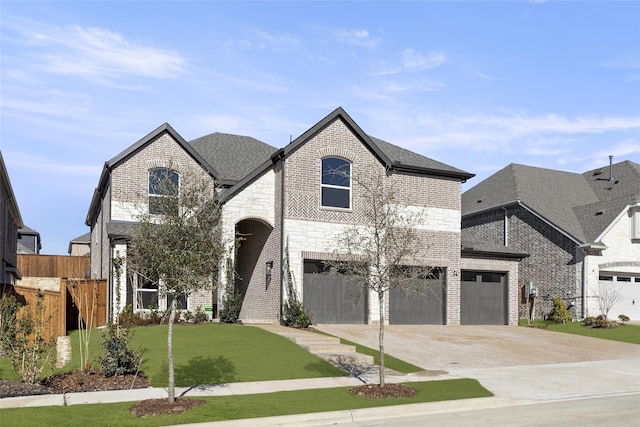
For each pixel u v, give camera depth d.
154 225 12.53
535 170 38.28
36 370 13.89
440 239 28.19
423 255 27.50
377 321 26.30
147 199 13.62
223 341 19.25
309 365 16.89
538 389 15.04
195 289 12.73
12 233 31.44
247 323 24.27
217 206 13.17
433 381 15.45
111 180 24.78
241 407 12.01
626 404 13.38
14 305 18.12
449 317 27.92
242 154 30.19
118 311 22.88
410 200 27.69
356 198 26.27
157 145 25.66
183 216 12.53
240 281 28.33
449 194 28.77
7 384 13.48
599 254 30.84
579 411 12.47
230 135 32.59
